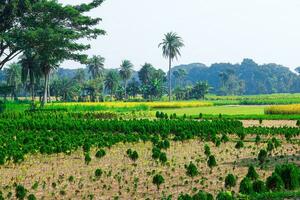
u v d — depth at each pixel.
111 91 167.50
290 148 27.31
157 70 193.12
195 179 18.12
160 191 16.11
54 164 22.14
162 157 21.17
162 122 38.19
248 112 75.12
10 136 31.31
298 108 65.19
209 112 75.81
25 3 59.59
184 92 181.00
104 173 19.45
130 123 37.16
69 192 16.20
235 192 15.50
